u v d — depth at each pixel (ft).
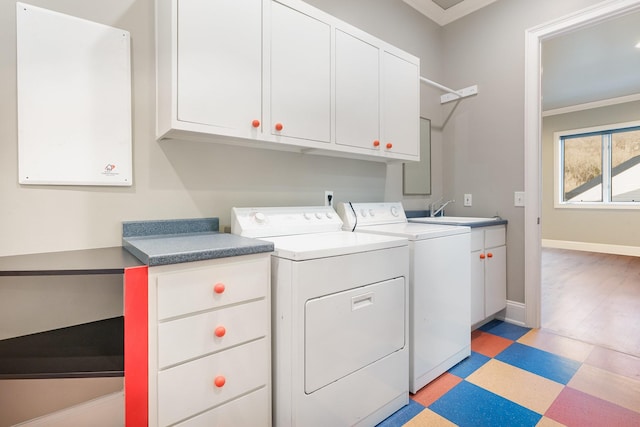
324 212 6.76
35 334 4.46
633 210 18.03
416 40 9.73
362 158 7.85
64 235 4.60
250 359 4.14
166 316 3.51
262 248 4.20
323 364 4.36
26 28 4.33
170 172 5.43
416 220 8.66
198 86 4.56
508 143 9.05
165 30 4.66
